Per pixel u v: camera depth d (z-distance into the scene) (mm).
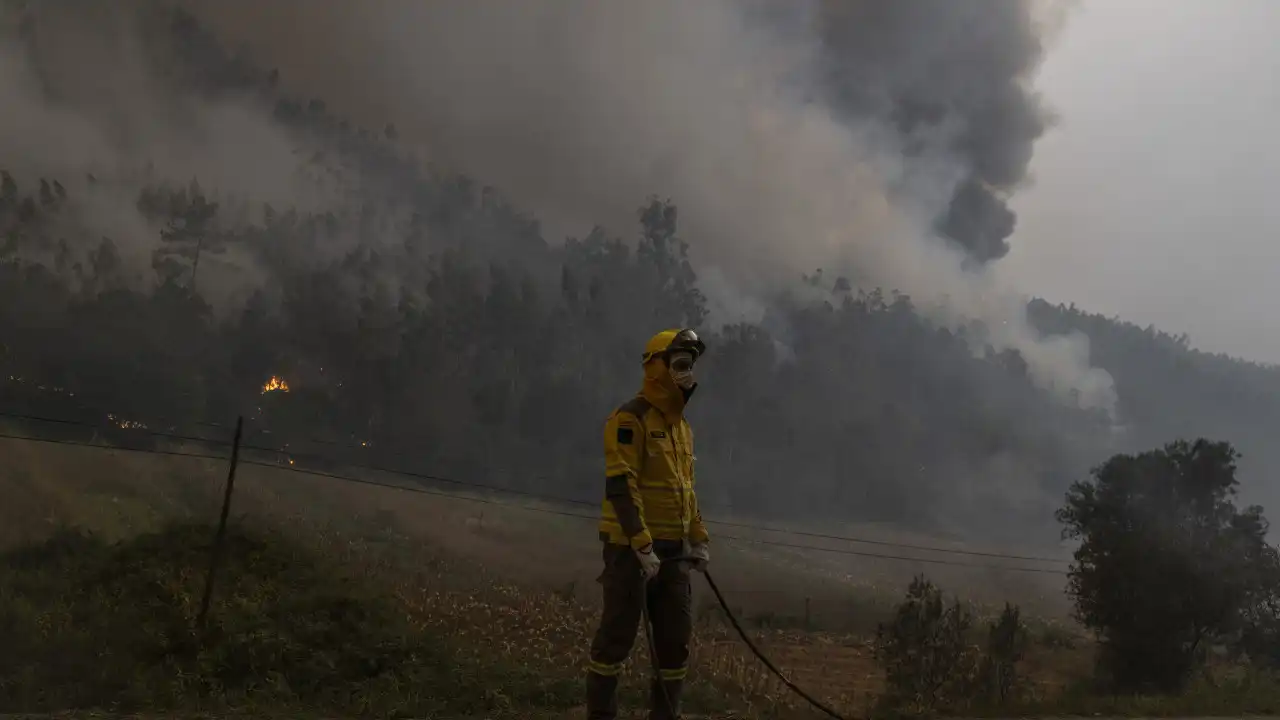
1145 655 17781
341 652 7609
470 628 12250
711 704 7816
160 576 9500
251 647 7156
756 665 13438
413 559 20156
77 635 7453
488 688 7180
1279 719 7996
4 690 6090
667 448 4621
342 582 10414
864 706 11602
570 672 9188
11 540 12133
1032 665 20516
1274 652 17578
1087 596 19016
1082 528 19547
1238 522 18562
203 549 10422
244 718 5957
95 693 6172
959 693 13117
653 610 4621
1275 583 17922
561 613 16172
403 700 6723
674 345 4660
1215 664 19406
